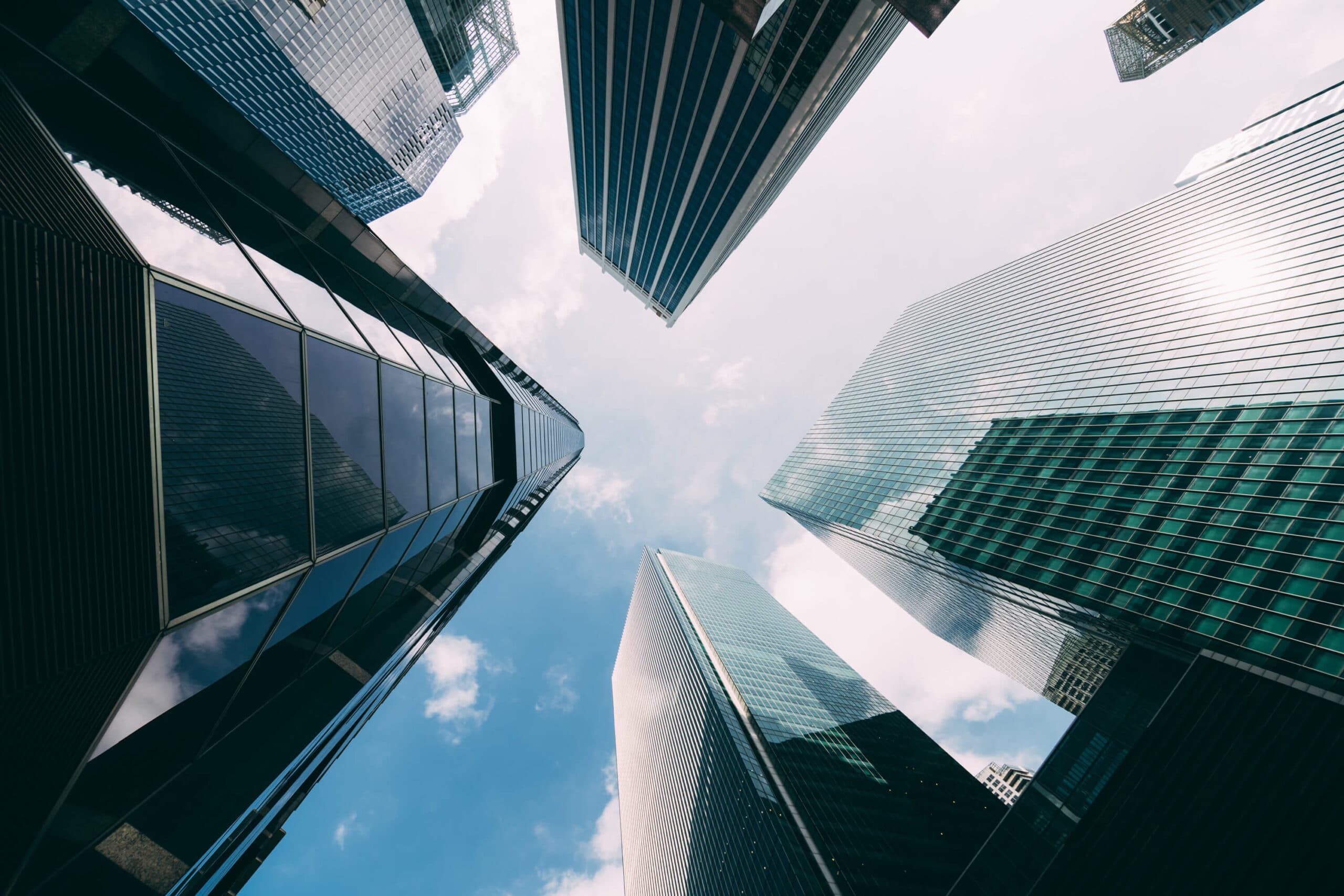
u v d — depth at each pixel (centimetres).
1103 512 5253
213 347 953
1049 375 7875
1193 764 2570
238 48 8788
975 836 7456
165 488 840
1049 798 3497
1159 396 5838
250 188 1338
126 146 966
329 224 1581
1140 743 2764
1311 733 2323
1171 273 7288
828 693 11625
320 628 1292
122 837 816
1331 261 5334
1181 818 2517
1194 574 4091
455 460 1934
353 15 10175
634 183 11806
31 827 671
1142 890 2509
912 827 7456
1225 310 6059
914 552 7462
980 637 9106
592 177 13262
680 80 8250
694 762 10262
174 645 855
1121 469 5488
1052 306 9269
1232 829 2373
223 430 955
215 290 994
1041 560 5441
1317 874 2122
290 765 1316
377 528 1406
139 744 827
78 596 715
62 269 730
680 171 10275
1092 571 4862
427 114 14312
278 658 1149
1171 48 13388
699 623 13988
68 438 718
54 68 884
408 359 1742
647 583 18388
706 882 8881
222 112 1191
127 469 787
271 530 1045
